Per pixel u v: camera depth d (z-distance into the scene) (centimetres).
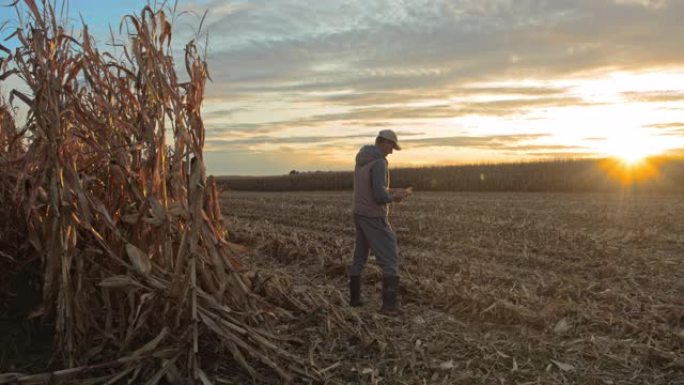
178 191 466
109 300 444
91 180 460
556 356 475
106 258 466
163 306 445
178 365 421
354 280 636
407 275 750
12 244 518
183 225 472
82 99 505
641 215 1511
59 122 435
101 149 457
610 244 1002
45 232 455
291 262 901
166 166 475
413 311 613
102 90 478
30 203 433
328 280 774
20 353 458
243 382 430
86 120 463
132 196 476
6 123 578
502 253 922
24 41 444
